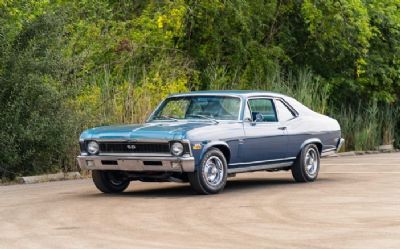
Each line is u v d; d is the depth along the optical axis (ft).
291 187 59.52
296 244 36.35
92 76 84.48
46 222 43.55
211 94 59.11
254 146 57.72
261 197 53.31
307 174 62.54
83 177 72.02
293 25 110.83
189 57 100.01
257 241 37.14
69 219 44.47
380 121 115.85
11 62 70.54
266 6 105.09
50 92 71.00
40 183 67.36
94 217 45.09
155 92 85.51
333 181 63.62
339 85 113.19
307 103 101.04
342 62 113.39
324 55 111.45
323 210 46.78
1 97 70.03
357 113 115.44
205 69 99.66
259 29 104.88
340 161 86.94
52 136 70.95
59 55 73.46
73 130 72.79
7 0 79.87
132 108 80.64
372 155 100.58
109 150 54.60
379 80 116.06
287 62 108.88
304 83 102.68
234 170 56.85
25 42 72.38
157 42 96.58
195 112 58.34
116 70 89.81
